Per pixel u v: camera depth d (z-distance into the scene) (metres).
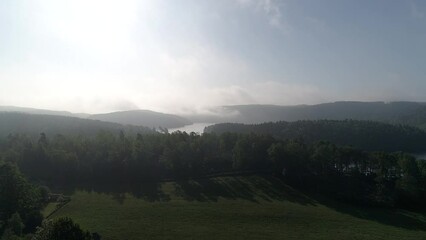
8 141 154.75
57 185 117.12
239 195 110.06
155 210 94.69
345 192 113.56
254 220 89.69
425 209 106.75
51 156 125.50
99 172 125.38
